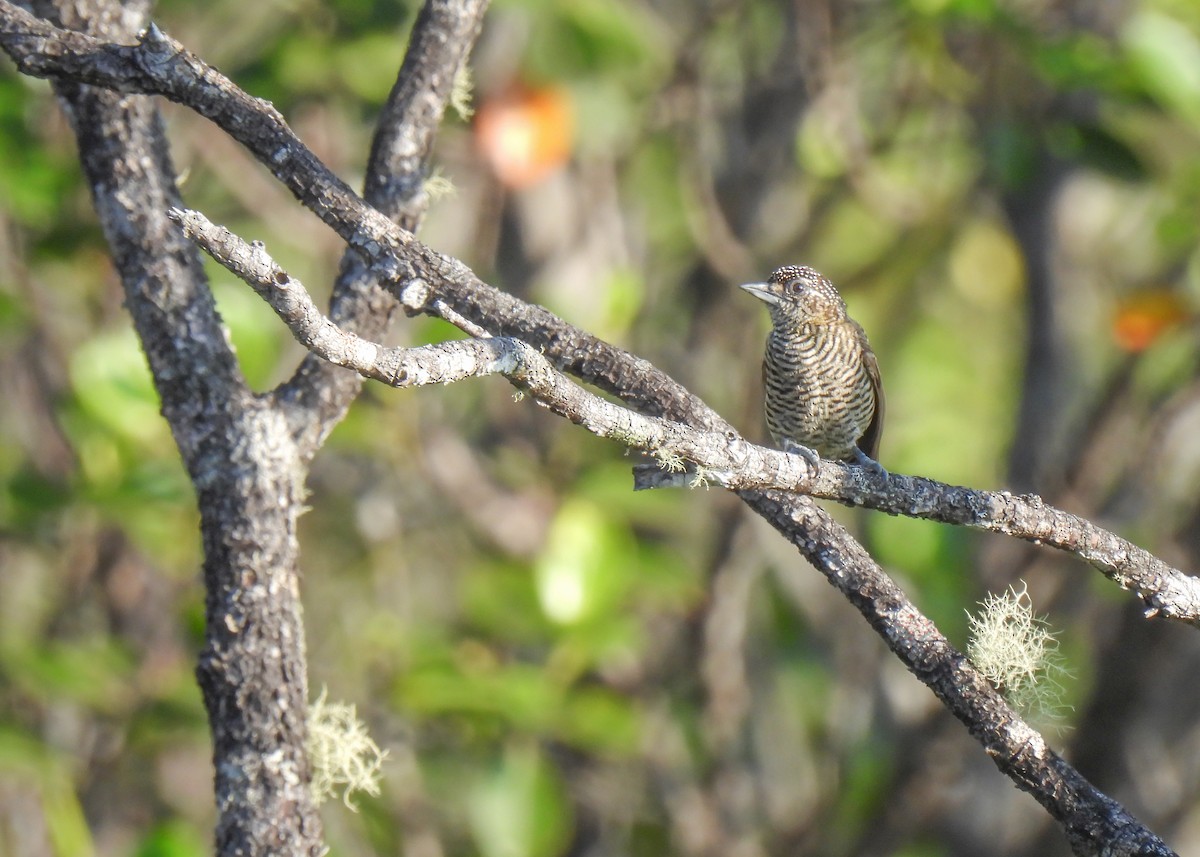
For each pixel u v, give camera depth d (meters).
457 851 12.66
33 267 11.62
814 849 12.28
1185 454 12.79
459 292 5.36
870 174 13.02
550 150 10.23
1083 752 11.96
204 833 12.93
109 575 11.79
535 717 9.90
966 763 12.27
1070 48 10.70
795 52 13.20
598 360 5.53
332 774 6.33
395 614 12.81
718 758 12.31
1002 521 5.29
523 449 12.65
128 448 10.21
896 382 16.41
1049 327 13.50
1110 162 11.30
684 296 13.70
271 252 12.73
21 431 12.32
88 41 4.95
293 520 5.85
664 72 13.30
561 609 10.05
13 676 10.06
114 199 5.86
